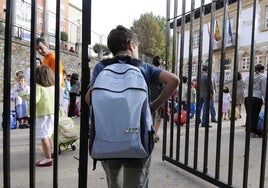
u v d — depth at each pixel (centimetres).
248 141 319
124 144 197
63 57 2377
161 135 739
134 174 235
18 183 396
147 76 229
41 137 466
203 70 902
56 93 232
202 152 568
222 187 362
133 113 199
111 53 246
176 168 457
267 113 301
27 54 2006
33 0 221
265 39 2631
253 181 403
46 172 439
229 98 1147
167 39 478
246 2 2528
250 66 316
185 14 436
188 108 427
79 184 232
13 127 831
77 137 560
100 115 200
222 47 361
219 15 1792
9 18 220
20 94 533
